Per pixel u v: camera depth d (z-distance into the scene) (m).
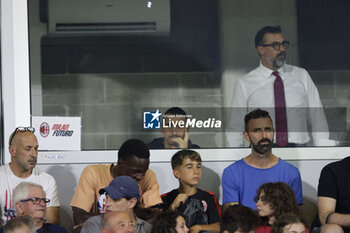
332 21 16.58
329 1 16.59
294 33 16.53
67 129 16.11
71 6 16.22
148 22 16.34
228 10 16.44
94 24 16.27
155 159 16.16
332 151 16.42
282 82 16.55
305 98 16.53
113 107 16.23
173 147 16.22
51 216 14.79
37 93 16.11
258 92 16.45
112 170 15.27
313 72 16.52
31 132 14.71
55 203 14.96
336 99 16.48
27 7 16.16
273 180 15.47
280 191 13.55
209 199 15.18
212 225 14.64
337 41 16.55
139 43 16.30
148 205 15.12
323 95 16.48
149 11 16.33
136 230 13.63
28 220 12.08
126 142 15.13
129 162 14.96
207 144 16.28
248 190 15.47
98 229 13.30
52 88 16.14
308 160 16.39
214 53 16.39
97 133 16.17
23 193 13.41
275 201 13.48
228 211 12.52
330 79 16.48
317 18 16.53
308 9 16.53
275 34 16.53
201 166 16.17
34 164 14.57
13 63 16.08
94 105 16.22
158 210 14.97
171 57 16.34
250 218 12.38
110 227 12.56
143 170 15.03
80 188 14.99
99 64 16.23
